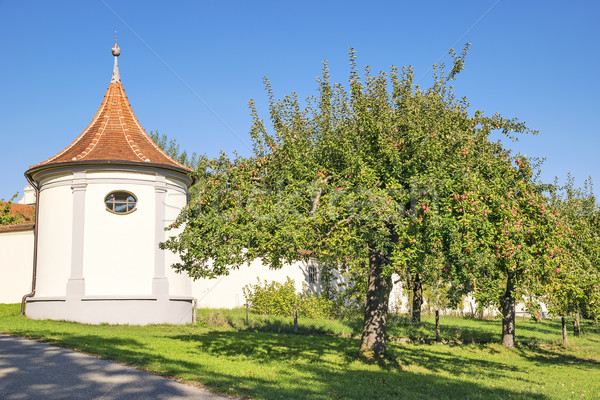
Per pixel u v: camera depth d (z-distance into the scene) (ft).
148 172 69.31
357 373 42.45
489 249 38.99
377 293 50.08
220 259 40.52
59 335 48.01
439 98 46.42
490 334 87.15
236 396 28.86
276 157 45.88
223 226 40.52
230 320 76.59
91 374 31.37
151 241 68.54
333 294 99.19
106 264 66.23
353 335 75.36
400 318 92.53
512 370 54.95
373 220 38.65
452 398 35.91
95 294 65.31
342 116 48.24
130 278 66.85
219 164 43.96
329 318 93.86
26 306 68.90
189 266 46.03
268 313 92.02
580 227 65.26
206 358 42.70
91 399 25.91
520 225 41.04
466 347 71.61
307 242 40.19
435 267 39.78
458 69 47.19
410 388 38.52
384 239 40.27
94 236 66.39
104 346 42.70
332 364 46.09
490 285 40.37
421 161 41.39
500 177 43.93
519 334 93.25
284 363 44.52
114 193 67.87
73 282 64.90
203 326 70.59
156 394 27.66
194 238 42.65
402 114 45.19
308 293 103.30
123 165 67.72
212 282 91.61
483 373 50.31
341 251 39.52
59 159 69.31
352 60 46.37
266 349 52.06
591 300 56.85
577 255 59.11
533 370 56.03
